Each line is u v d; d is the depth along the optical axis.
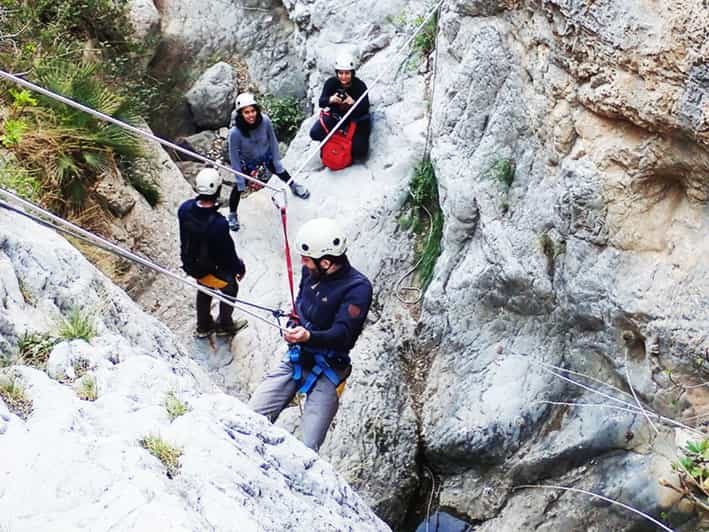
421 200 7.36
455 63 6.74
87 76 7.04
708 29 4.36
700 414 5.06
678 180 5.08
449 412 6.20
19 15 7.35
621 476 5.26
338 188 7.86
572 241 5.51
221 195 8.35
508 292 6.08
